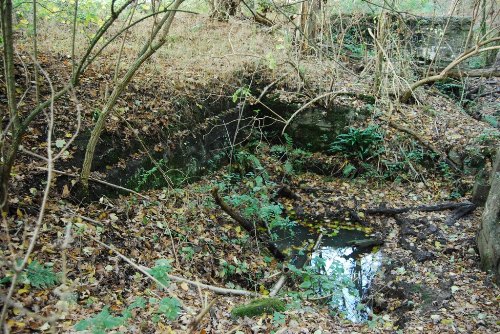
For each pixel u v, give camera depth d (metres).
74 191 6.38
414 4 13.09
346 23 13.12
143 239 6.29
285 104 11.00
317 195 9.85
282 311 5.49
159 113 8.52
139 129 7.94
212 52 11.30
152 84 9.00
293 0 13.06
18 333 3.96
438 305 6.15
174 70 9.87
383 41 10.55
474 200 8.89
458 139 10.36
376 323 5.93
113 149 7.32
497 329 5.50
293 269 6.61
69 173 6.43
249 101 10.82
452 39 13.73
